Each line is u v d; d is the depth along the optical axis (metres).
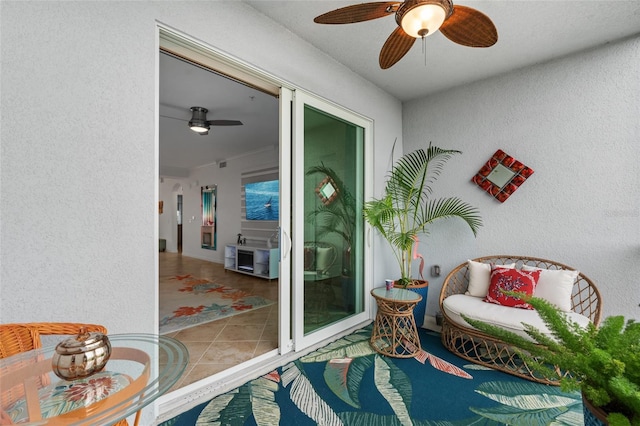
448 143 3.21
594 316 2.21
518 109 2.76
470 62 2.65
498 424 1.56
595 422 0.73
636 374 0.67
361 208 3.03
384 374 2.06
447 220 3.19
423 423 1.57
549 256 2.59
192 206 8.11
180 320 3.17
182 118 4.22
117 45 1.43
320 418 1.60
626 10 1.98
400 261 3.44
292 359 2.28
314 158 2.54
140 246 1.51
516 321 2.02
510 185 2.78
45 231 1.23
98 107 1.37
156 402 1.60
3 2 1.14
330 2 1.96
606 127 2.35
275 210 5.79
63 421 0.69
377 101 3.17
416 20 1.35
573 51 2.47
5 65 1.14
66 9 1.28
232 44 1.90
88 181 1.34
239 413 1.64
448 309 2.39
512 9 1.99
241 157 6.57
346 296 2.88
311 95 2.47
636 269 2.22
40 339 1.13
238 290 4.55
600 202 2.37
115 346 1.10
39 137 1.22
